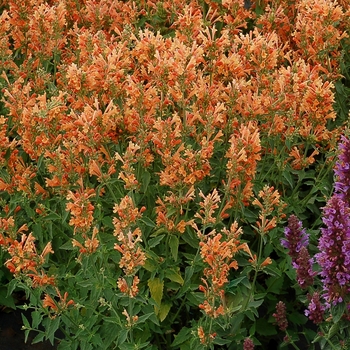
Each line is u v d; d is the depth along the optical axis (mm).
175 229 1100
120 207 1006
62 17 1354
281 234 1196
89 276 1107
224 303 1056
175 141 1074
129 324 1034
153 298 1105
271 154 1217
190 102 1231
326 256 1000
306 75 1168
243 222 1204
